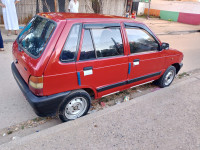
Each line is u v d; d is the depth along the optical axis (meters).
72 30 2.79
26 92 2.83
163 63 4.36
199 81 5.09
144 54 3.83
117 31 3.37
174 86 4.63
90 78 3.11
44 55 2.59
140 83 4.15
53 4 10.71
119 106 3.62
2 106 3.62
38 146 2.55
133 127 3.09
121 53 3.47
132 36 3.63
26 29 3.53
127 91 4.64
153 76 4.30
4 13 7.82
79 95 3.07
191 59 7.53
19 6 9.96
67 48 2.76
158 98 4.04
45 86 2.68
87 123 3.09
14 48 3.52
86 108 3.33
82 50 2.93
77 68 2.89
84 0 11.39
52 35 2.66
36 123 3.26
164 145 2.76
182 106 3.81
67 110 3.10
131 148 2.66
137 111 3.53
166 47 4.23
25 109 3.61
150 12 21.73
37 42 2.89
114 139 2.80
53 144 2.61
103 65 3.20
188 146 2.78
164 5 20.09
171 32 13.24
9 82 4.54
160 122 3.26
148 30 3.90
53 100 2.80
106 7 12.70
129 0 18.12
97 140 2.75
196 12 17.41
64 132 2.85
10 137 2.89
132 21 3.63
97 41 3.11
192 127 3.20
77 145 2.63
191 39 11.59
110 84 3.49
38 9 10.46
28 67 2.70
